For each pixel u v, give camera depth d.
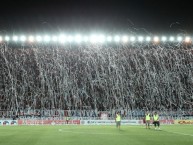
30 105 73.25
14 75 74.06
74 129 38.94
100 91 75.19
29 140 24.91
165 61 74.94
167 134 31.59
